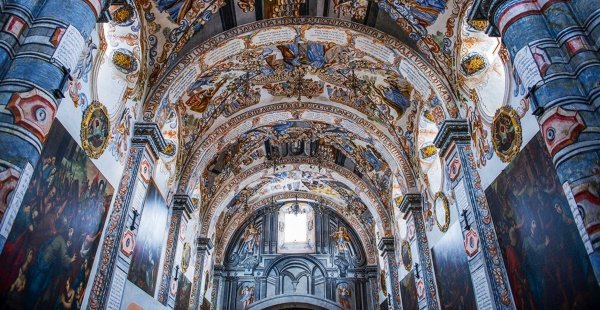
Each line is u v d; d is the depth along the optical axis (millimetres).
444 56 11359
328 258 26656
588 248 4723
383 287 22562
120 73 10305
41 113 4969
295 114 17469
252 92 16375
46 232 6648
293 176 23484
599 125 5152
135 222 10148
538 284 7508
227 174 20312
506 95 8805
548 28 6023
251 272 26203
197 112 15234
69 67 5438
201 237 19219
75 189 7637
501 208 8945
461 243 11125
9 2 5348
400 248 18109
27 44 5223
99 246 8820
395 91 14742
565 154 5180
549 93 5539
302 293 25469
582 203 4863
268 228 27641
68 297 7465
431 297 13602
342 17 12789
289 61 14969
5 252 5621
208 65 12914
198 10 11469
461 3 10328
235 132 17125
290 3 12398
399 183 16516
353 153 19812
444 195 12398
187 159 15617
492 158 9398
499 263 8992
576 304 6418
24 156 4688
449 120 10930
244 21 12711
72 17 5598
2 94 4816
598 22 5520
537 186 7555
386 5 11719
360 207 25031
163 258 13469
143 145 10586
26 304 6176
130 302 10234
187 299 16859
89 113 8102
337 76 15617
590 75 5375
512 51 6270
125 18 10227
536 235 7570
